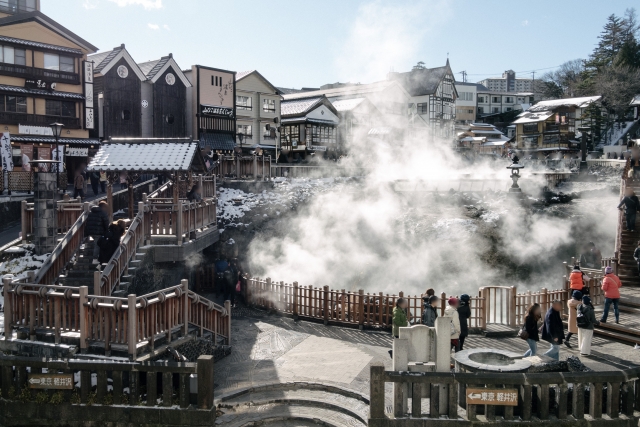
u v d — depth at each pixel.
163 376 9.45
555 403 9.22
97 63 42.94
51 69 37.38
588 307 12.29
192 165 18.22
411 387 10.08
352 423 9.62
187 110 48.09
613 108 64.56
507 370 9.16
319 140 55.38
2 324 12.33
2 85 34.88
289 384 11.13
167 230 15.84
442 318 10.10
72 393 9.67
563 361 9.84
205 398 9.34
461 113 96.50
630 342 13.28
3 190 25.77
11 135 35.41
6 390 9.81
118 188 30.03
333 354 13.12
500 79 131.12
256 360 12.70
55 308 10.65
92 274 13.45
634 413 9.13
